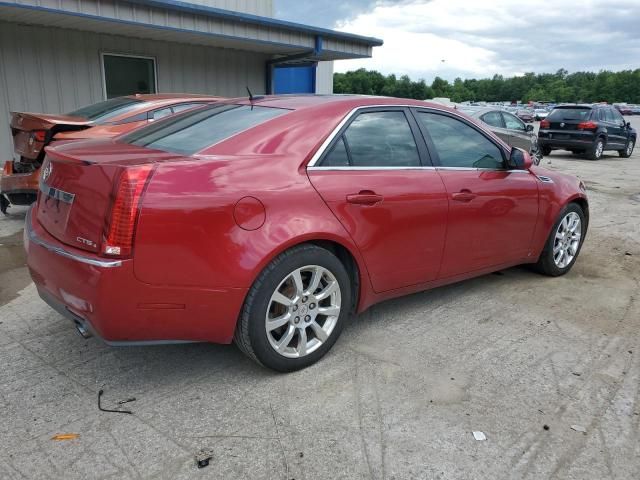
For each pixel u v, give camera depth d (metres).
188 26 9.39
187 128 3.39
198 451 2.45
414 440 2.56
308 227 2.97
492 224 4.12
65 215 2.77
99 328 2.58
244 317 2.88
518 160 4.22
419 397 2.92
